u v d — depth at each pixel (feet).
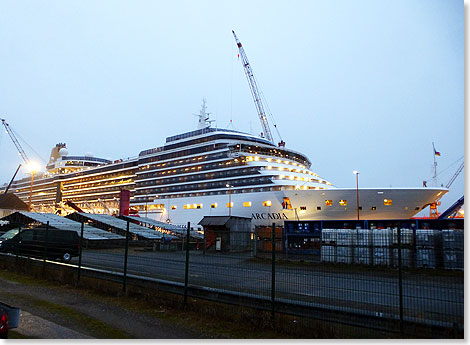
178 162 189.67
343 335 22.61
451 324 19.80
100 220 139.33
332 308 22.99
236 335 23.65
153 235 123.13
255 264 28.96
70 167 307.58
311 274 26.78
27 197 334.03
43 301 33.35
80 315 28.45
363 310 22.58
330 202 130.21
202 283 32.09
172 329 24.99
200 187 170.60
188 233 31.78
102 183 252.83
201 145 178.81
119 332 24.20
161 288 33.27
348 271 27.81
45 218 135.03
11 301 33.09
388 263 35.86
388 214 126.21
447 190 123.24
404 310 23.34
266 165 151.74
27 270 50.60
